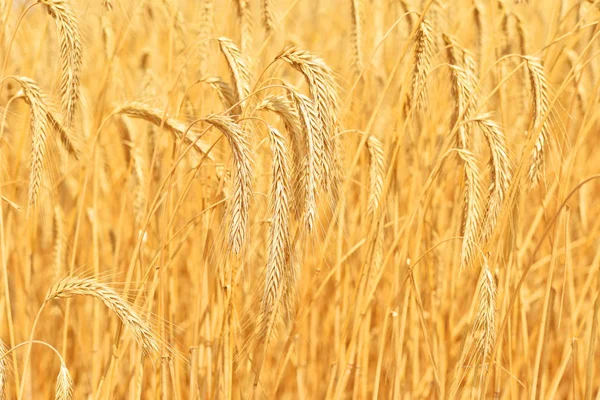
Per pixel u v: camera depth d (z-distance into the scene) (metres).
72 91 1.26
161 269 1.27
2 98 1.53
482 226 1.26
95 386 1.37
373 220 1.30
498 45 1.46
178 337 1.49
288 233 1.19
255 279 1.39
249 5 1.39
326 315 1.53
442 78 1.49
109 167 1.57
